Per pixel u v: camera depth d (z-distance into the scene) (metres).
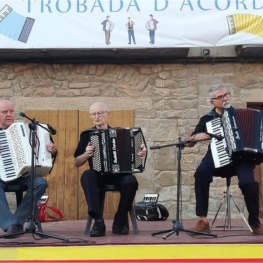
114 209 8.05
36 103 8.20
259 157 5.62
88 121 8.16
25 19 7.69
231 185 8.02
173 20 7.67
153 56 8.10
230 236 5.45
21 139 5.49
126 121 8.13
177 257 4.96
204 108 8.15
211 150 5.59
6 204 5.48
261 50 7.90
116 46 7.67
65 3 7.70
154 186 8.08
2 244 5.03
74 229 6.38
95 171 5.66
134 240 5.16
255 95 8.16
